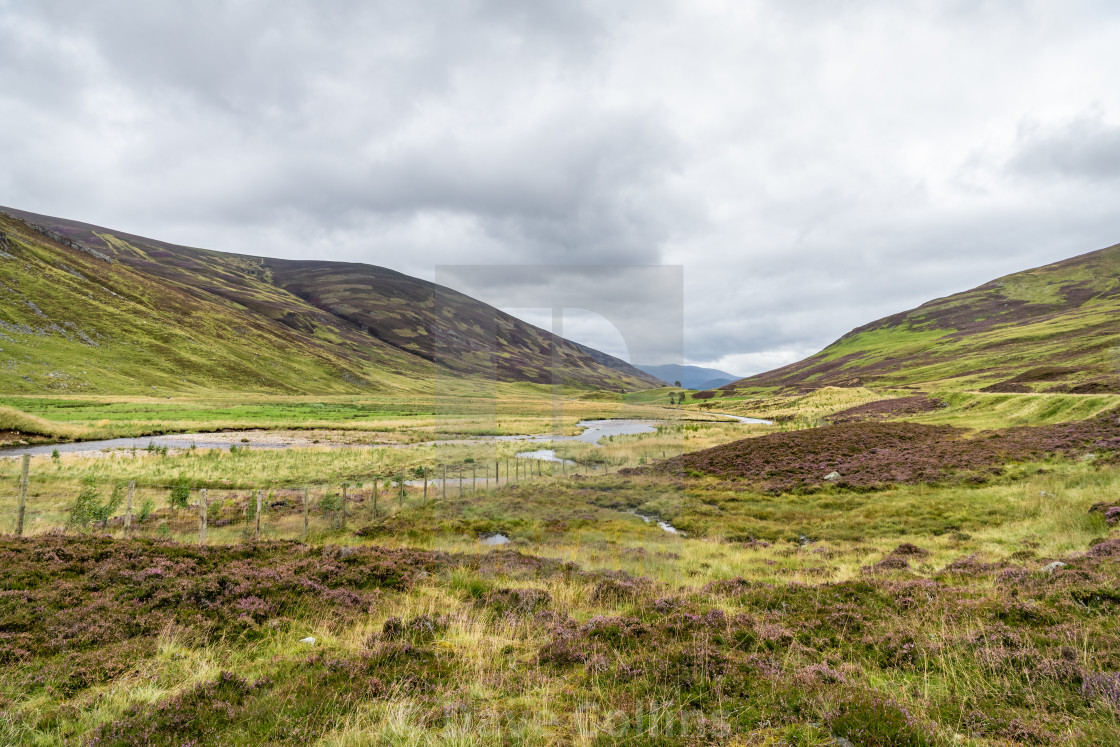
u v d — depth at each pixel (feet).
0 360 317.63
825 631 26.89
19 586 33.94
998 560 43.80
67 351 366.63
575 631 24.66
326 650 27.20
